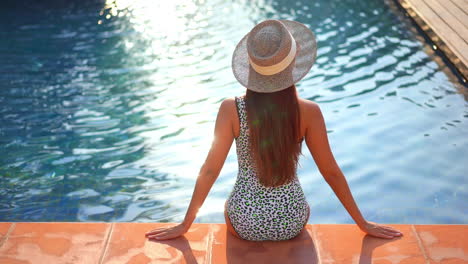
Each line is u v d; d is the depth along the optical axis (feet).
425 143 16.67
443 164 15.44
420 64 23.36
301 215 9.03
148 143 17.35
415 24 28.60
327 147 8.53
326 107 19.62
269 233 9.07
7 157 16.56
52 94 21.40
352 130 17.80
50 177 15.40
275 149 8.19
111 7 33.99
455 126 17.69
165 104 20.34
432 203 13.73
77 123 18.86
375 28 28.35
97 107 20.21
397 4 32.27
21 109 20.06
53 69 24.11
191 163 16.10
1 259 8.91
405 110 19.04
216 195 14.49
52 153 16.79
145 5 34.42
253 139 8.25
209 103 20.31
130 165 16.03
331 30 28.30
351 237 9.52
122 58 25.35
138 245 9.30
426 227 9.71
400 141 16.90
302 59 8.10
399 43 26.05
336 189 9.02
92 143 17.42
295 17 30.60
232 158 16.48
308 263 8.80
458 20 26.81
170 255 9.02
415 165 15.49
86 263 8.84
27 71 23.86
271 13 31.55
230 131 8.47
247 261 8.85
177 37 28.12
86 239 9.48
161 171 15.70
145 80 22.68
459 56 22.22
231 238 9.49
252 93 8.13
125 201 14.17
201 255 9.01
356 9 31.81
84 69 24.08
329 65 23.77
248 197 8.81
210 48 26.35
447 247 9.14
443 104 19.40
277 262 8.82
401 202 13.83
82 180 15.24
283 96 8.00
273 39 7.75
